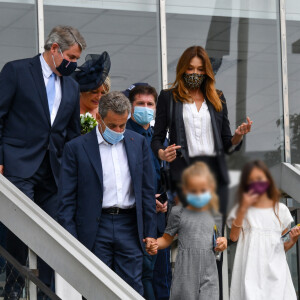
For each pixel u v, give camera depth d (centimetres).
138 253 1405
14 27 2225
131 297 1152
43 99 1506
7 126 1511
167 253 1672
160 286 1664
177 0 2384
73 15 2281
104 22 2309
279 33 2472
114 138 1397
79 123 1566
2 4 2220
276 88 2467
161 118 1605
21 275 1295
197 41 2397
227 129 1611
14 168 1490
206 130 1582
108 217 1403
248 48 2447
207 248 1484
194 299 1473
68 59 1496
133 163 1412
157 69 2350
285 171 2105
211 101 1589
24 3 2238
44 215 1291
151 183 1437
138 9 2344
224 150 1603
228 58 2428
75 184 1396
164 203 1630
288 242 1591
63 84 1535
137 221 1398
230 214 1565
